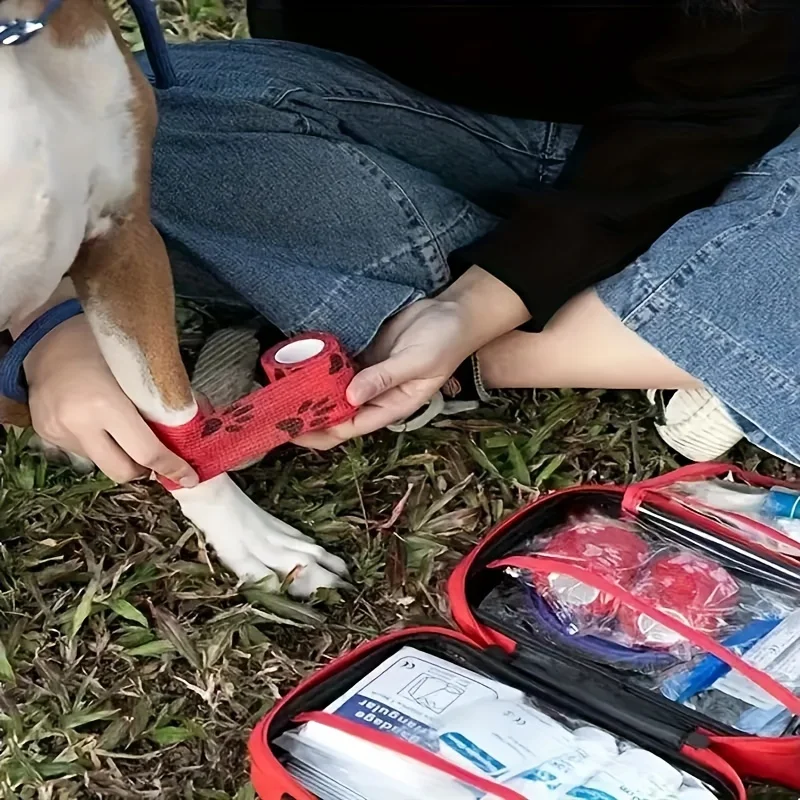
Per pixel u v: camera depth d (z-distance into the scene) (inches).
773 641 48.3
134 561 53.9
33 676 50.9
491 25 57.4
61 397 49.7
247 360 56.9
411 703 46.8
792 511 52.6
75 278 48.5
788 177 54.2
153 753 48.9
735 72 54.7
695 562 50.6
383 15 59.1
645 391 60.7
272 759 44.8
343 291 54.2
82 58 45.2
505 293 54.7
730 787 44.7
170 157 56.0
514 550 51.7
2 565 53.8
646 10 55.4
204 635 51.9
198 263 55.6
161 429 49.4
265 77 57.4
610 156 55.4
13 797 47.9
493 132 61.1
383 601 53.4
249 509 53.6
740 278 53.2
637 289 54.0
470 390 58.9
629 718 46.6
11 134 43.0
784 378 52.8
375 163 56.2
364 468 57.1
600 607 49.6
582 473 57.8
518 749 45.4
